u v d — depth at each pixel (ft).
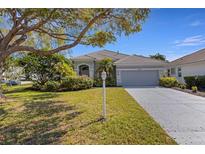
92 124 25.02
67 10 26.94
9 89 72.18
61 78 69.36
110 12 29.04
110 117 28.07
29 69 69.72
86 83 69.92
